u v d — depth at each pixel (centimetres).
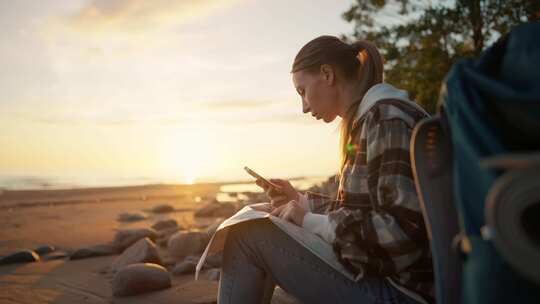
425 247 133
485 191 80
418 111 142
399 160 133
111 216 923
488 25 1157
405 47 1248
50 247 495
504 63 90
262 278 162
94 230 680
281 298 242
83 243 549
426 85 1209
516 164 69
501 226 70
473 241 82
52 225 756
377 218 133
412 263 133
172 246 424
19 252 421
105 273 358
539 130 78
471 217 84
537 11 1090
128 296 280
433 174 102
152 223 772
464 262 87
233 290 161
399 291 140
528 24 90
